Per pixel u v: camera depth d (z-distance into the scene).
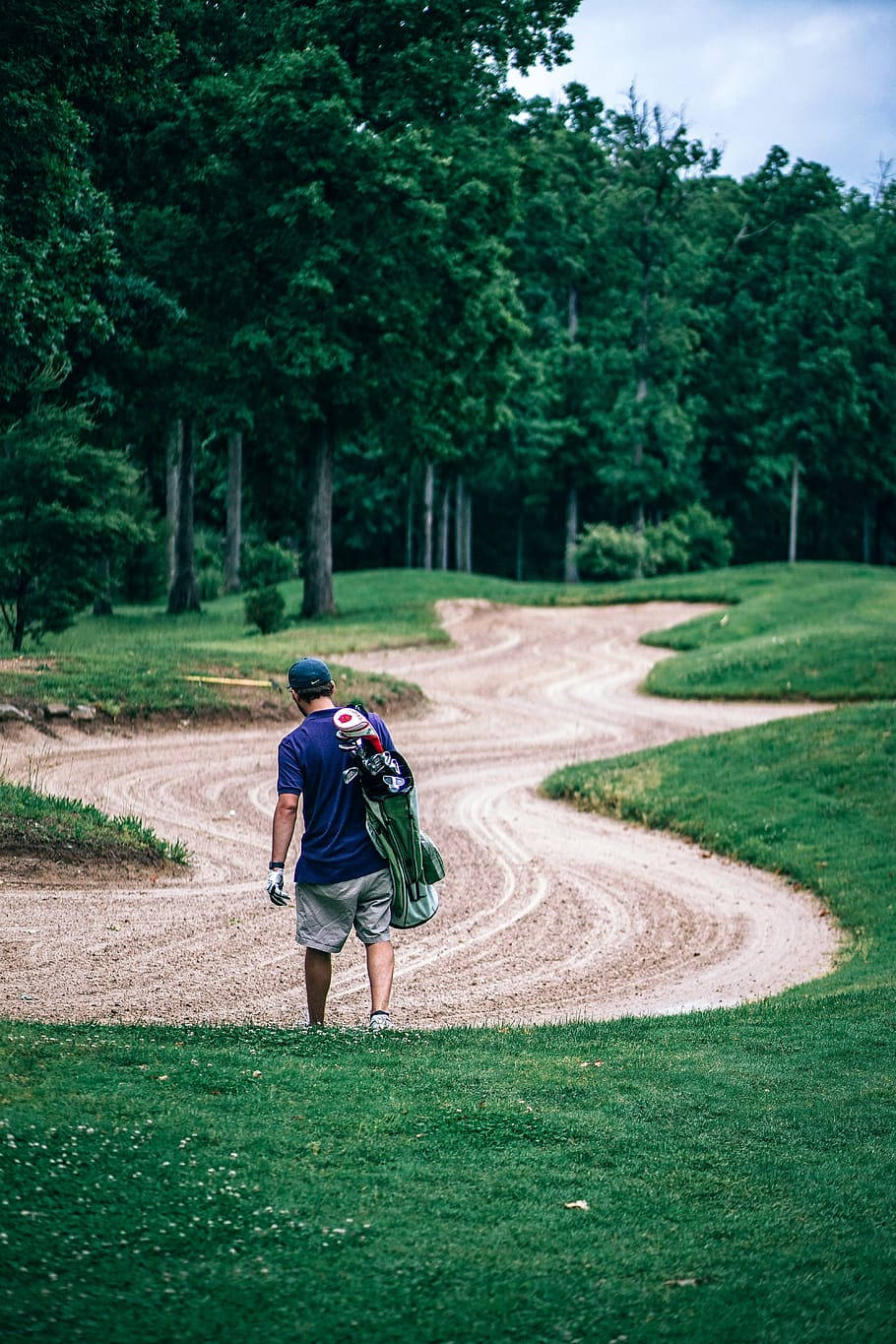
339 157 35.97
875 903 13.28
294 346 37.09
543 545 96.31
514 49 38.84
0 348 22.77
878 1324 3.20
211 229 37.62
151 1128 4.54
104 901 12.23
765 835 16.69
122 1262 3.38
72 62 18.00
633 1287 3.45
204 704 24.28
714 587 52.38
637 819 18.64
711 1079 6.00
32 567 27.64
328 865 6.86
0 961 9.92
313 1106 5.01
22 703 21.66
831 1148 4.91
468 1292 3.35
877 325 82.81
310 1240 3.66
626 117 76.12
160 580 58.28
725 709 31.20
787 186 90.44
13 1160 4.03
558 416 76.88
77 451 27.69
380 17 36.62
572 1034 7.30
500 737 26.30
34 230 20.09
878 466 83.50
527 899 13.73
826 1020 7.79
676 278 77.62
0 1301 3.05
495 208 38.81
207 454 65.62
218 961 10.39
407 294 37.59
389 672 33.44
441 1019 9.20
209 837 15.84
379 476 84.38
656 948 11.93
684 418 75.62
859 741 20.36
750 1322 3.20
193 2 34.75
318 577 43.06
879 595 49.12
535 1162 4.56
